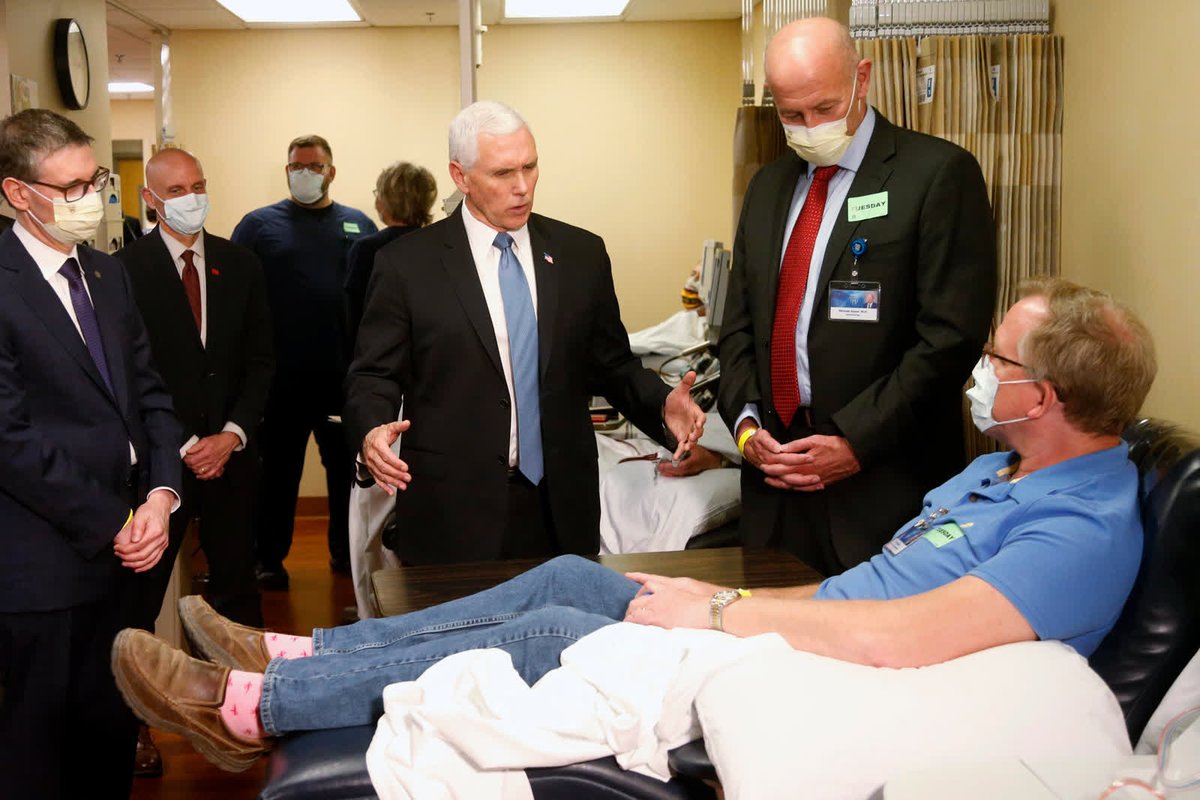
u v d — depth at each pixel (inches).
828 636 63.4
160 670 68.4
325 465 189.5
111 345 93.0
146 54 195.2
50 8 139.0
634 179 209.9
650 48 206.1
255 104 199.6
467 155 91.5
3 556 86.7
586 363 103.4
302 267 181.0
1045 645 60.5
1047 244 118.3
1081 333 65.6
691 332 179.2
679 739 61.8
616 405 107.0
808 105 90.1
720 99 207.8
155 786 114.4
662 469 129.1
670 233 211.6
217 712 68.4
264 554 181.6
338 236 183.9
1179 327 93.7
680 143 209.2
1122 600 64.3
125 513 89.5
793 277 97.2
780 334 97.9
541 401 97.2
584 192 210.2
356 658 70.4
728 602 68.6
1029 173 117.6
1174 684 62.4
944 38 116.9
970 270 90.6
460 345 95.3
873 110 97.0
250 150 200.8
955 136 117.6
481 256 96.6
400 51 200.2
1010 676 57.6
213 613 76.5
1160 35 95.8
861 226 93.2
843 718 55.4
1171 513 65.1
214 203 201.9
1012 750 54.6
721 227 211.6
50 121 86.8
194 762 120.3
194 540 152.2
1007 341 69.1
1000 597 61.4
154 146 194.4
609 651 66.1
